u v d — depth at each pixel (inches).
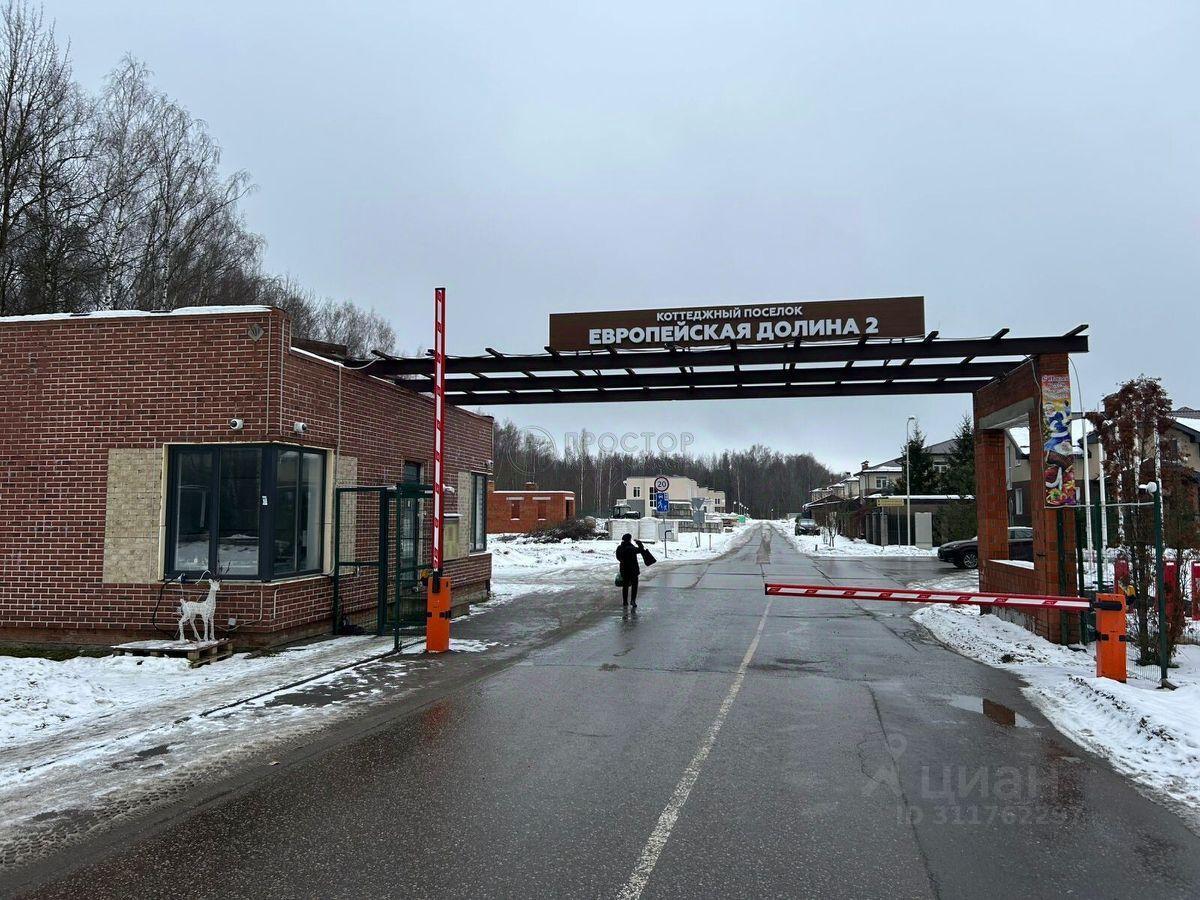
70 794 221.8
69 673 359.6
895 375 567.5
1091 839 191.0
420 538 618.2
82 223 899.4
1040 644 478.0
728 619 606.9
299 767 244.5
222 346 447.8
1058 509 486.3
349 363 566.9
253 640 439.8
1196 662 409.4
